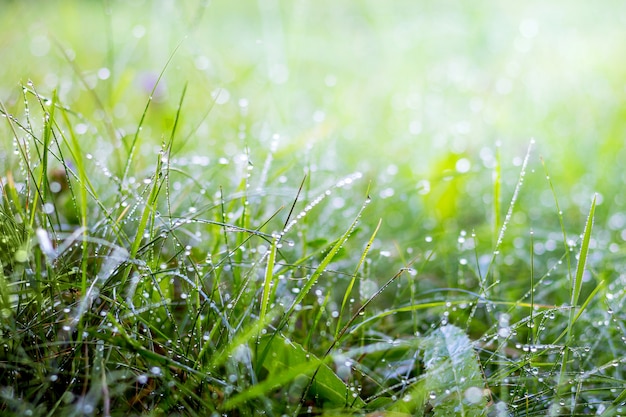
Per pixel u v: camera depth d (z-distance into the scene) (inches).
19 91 27.7
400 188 30.7
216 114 35.6
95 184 26.4
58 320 20.3
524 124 41.8
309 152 27.9
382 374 21.9
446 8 76.2
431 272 26.9
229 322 21.0
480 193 32.9
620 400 20.4
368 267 23.4
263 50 55.7
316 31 69.9
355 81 52.5
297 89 49.7
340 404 20.4
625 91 45.6
